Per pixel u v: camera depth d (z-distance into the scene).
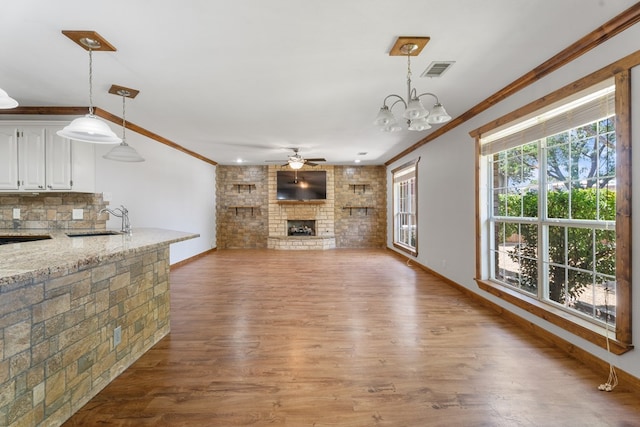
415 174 6.07
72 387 1.79
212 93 3.29
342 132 5.00
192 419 1.75
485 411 1.82
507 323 3.14
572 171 2.63
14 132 3.59
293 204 8.84
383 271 5.64
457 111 3.92
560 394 1.97
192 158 6.84
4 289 1.39
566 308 2.66
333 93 3.29
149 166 5.19
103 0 1.80
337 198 8.91
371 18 1.99
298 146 6.12
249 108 3.79
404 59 2.54
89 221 3.97
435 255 5.17
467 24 2.06
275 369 2.28
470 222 4.00
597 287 2.42
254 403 1.89
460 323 3.15
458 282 4.36
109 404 1.88
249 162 8.22
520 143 3.08
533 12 1.93
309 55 2.48
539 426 1.70
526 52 2.43
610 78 2.10
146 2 1.83
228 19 2.00
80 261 1.53
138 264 2.46
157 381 2.12
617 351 2.04
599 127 2.38
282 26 2.08
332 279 5.02
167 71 2.77
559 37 2.21
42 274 1.32
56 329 1.68
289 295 4.13
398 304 3.75
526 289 3.21
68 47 2.35
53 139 3.62
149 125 4.60
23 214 3.89
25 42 2.28
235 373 2.22
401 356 2.47
